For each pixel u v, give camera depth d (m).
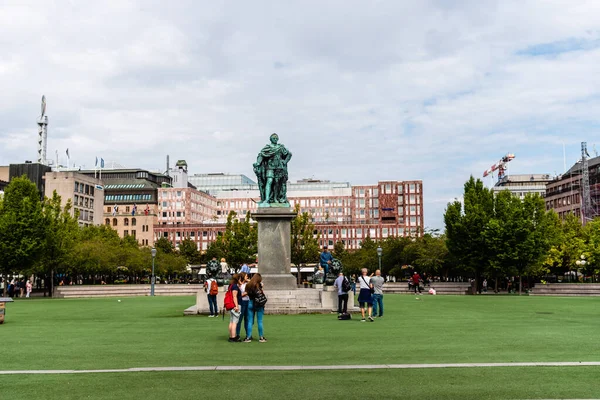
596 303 40.16
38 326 23.69
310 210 191.12
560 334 19.31
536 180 191.62
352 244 179.62
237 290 17.69
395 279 104.25
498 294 60.47
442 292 64.31
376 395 10.05
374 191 188.25
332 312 29.39
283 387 10.69
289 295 30.89
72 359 14.14
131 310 34.75
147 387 10.73
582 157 135.12
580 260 70.75
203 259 137.50
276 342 17.30
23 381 11.34
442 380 11.25
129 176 183.38
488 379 11.33
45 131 166.88
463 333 19.67
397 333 19.70
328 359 13.90
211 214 199.38
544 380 11.21
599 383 10.93
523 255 62.66
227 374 11.92
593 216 128.75
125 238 120.75
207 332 20.58
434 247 84.56
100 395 10.12
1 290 69.75
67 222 70.88
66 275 89.38
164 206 178.50
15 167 137.88
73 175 134.50
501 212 67.50
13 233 59.25
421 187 183.25
